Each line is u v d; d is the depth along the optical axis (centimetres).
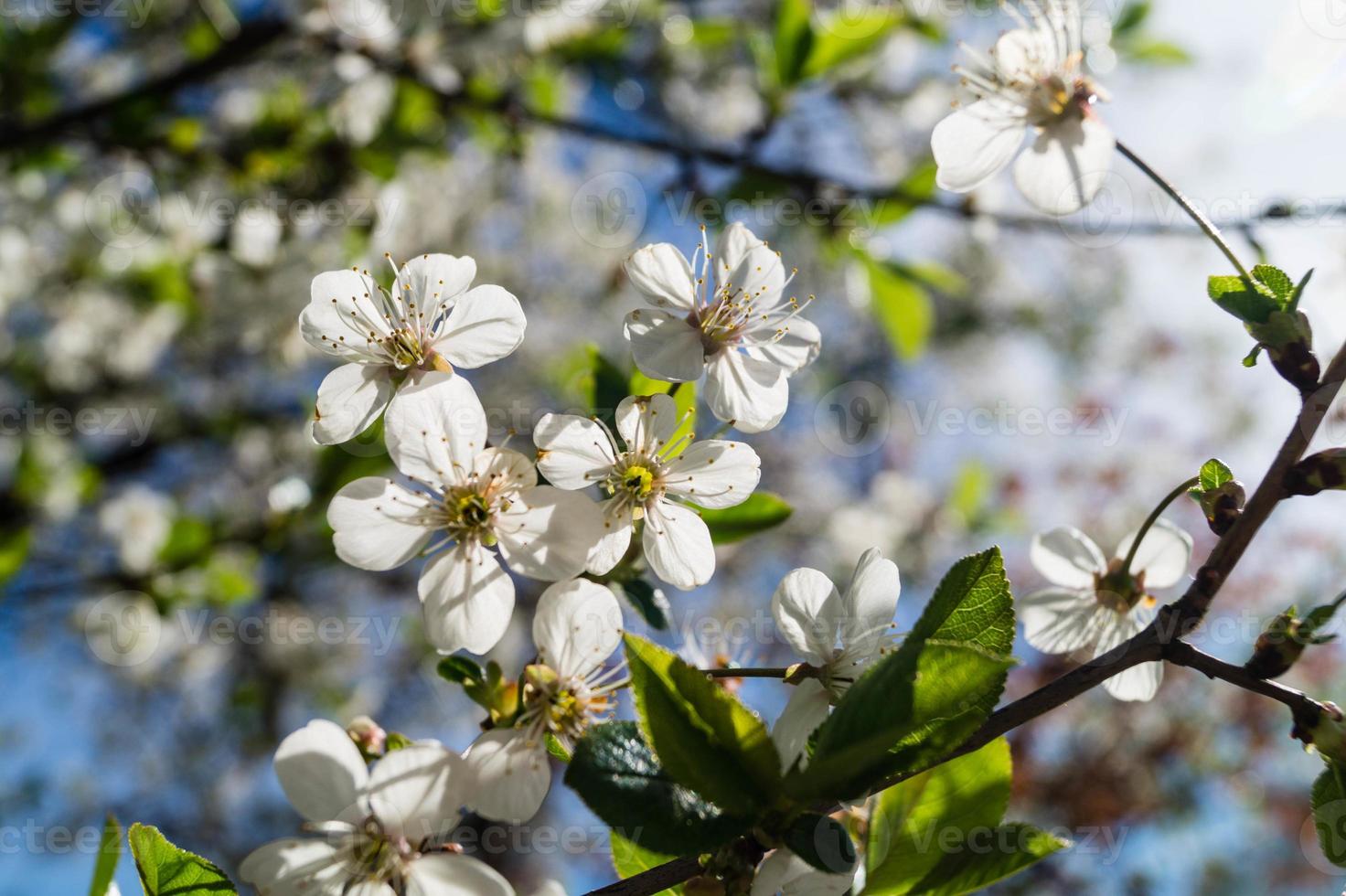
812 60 42
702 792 21
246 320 52
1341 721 22
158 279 53
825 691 22
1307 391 23
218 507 62
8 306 61
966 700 21
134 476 79
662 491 24
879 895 23
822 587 23
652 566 24
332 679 75
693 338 25
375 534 24
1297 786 72
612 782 21
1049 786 68
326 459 48
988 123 26
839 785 21
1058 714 70
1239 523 23
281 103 49
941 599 22
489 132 52
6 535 51
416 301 25
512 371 78
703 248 25
